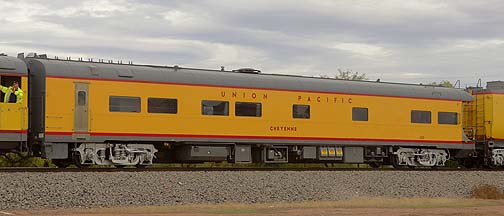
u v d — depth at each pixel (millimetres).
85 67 25188
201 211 17797
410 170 27953
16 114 23703
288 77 30031
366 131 31078
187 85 27016
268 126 28750
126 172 21906
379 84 32188
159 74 26609
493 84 35875
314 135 29812
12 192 18328
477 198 23688
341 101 30562
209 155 27875
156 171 23031
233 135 27938
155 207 18328
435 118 32906
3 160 32594
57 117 24344
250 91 28438
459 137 33500
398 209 19312
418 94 32562
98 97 25172
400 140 31906
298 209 18750
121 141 25938
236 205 19312
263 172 24266
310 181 23438
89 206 18219
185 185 21047
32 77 24672
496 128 34250
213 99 27562
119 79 25609
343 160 30969
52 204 17984
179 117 26797
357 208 19375
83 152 25125
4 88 23516
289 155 30609
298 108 29516
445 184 25516
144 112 26062
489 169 33031
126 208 18016
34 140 24547
